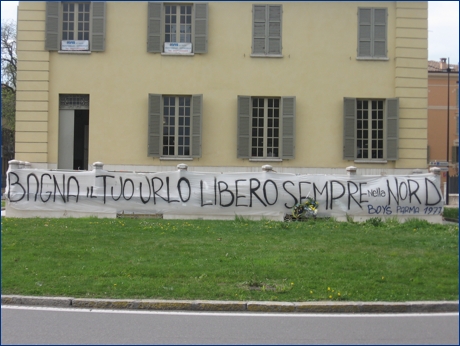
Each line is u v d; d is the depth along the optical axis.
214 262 11.41
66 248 12.46
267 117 22.08
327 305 8.82
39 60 21.75
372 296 9.28
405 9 22.20
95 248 12.53
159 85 21.86
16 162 17.88
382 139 22.28
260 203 17.88
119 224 15.88
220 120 21.86
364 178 18.14
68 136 22.00
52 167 21.72
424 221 17.30
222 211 17.91
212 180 17.97
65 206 17.84
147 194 17.92
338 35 22.17
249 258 11.84
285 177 17.97
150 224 16.02
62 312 8.55
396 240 14.14
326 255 12.20
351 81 22.14
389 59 22.28
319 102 22.06
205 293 9.28
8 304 8.94
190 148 21.75
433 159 57.06
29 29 21.75
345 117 21.88
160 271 10.60
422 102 22.20
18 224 15.48
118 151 21.75
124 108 21.83
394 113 22.02
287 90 22.03
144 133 21.80
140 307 8.80
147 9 21.88
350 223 17.09
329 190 17.98
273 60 22.05
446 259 11.97
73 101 22.03
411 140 22.14
